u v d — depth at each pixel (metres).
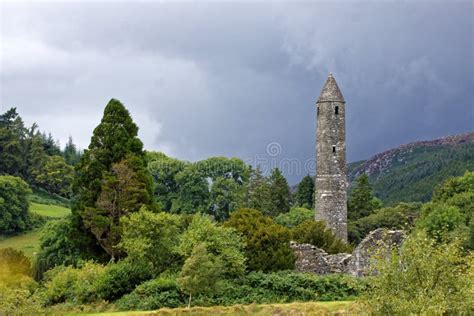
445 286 21.53
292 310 32.34
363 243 42.59
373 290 22.31
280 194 93.81
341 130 63.12
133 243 41.50
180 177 90.06
